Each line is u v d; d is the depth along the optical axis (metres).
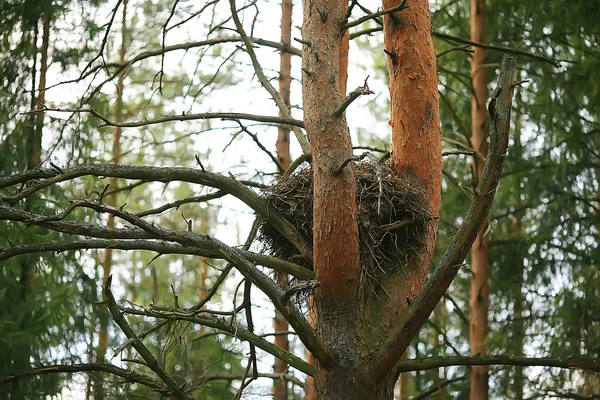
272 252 8.94
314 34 8.36
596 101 15.38
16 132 13.09
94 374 13.25
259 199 8.48
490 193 7.56
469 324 15.23
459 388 17.72
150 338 17.00
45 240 12.77
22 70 13.38
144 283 22.94
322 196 7.96
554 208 16.41
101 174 8.03
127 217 7.43
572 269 16.38
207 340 16.56
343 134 8.07
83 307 14.14
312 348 7.76
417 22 9.10
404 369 8.30
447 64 17.00
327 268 7.98
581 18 14.29
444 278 7.62
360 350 8.00
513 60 7.66
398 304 8.32
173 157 17.64
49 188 13.70
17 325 13.06
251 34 11.62
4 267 12.91
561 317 15.17
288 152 15.46
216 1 10.10
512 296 17.00
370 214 8.34
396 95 9.02
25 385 12.88
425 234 8.58
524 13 15.28
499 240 16.72
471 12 15.92
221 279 9.08
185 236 7.52
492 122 7.52
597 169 16.52
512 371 15.99
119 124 8.69
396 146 8.97
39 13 12.98
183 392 8.17
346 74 12.40
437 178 8.89
